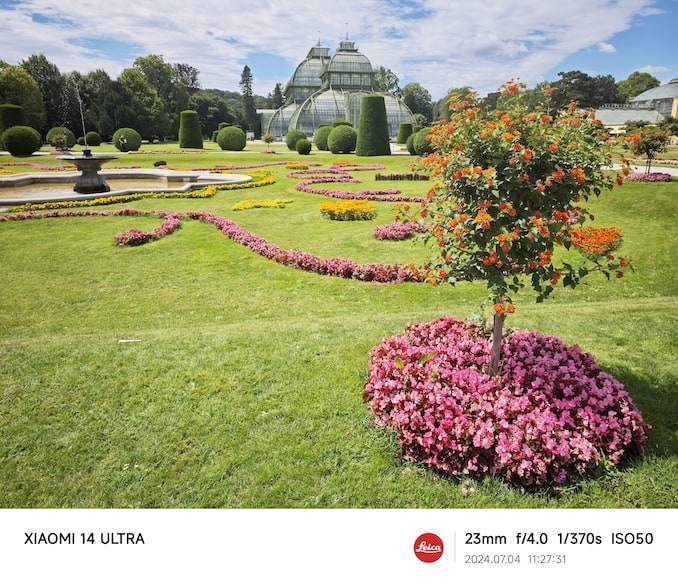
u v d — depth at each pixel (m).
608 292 7.35
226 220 12.09
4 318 6.81
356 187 19.58
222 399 4.09
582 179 3.12
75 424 3.80
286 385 4.27
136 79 56.66
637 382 4.16
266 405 3.98
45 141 49.38
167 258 9.48
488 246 3.32
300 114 59.66
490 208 3.30
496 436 3.14
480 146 3.32
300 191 18.81
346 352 4.83
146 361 4.75
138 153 35.78
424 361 3.59
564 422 3.24
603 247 9.00
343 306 6.97
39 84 50.47
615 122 52.88
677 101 57.78
